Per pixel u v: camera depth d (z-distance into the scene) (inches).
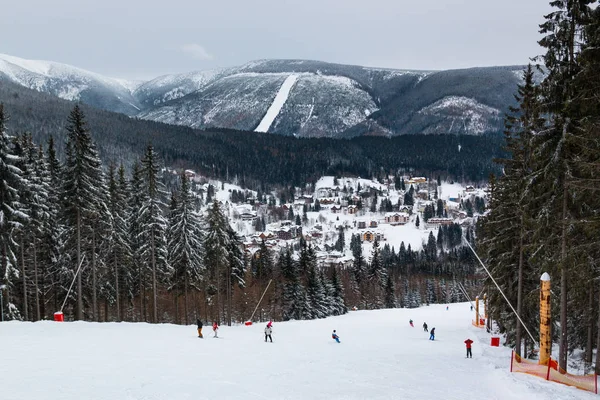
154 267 1764.3
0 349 844.6
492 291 1355.8
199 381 664.4
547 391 662.5
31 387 568.4
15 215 1290.6
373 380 745.6
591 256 758.5
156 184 1774.1
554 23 754.8
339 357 1029.2
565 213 801.6
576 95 723.4
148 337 1164.5
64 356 806.5
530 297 1017.5
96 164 1523.1
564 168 777.6
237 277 2481.5
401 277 5585.6
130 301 2276.1
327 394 621.6
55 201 1716.3
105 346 957.2
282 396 597.9
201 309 2837.1
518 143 1046.4
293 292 2942.9
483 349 1366.9
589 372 1095.0
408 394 641.6
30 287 1756.9
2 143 1277.1
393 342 1544.0
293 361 924.0
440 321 2645.2
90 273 1708.9
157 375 689.6
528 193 857.5
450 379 787.4
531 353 1282.0
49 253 1710.1
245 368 805.9
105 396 541.3
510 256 1189.1
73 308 1892.2
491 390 700.0
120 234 1801.2
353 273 4480.8
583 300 915.4
